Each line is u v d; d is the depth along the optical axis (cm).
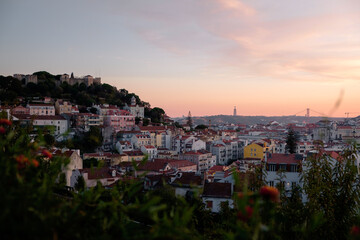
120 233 580
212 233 989
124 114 15312
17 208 488
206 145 14400
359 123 19888
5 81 15712
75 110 14962
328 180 1256
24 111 12769
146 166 6869
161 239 498
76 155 6725
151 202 529
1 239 452
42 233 473
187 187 3750
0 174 523
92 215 575
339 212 1121
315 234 903
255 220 500
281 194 1329
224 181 4022
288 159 3456
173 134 15600
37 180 565
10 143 807
